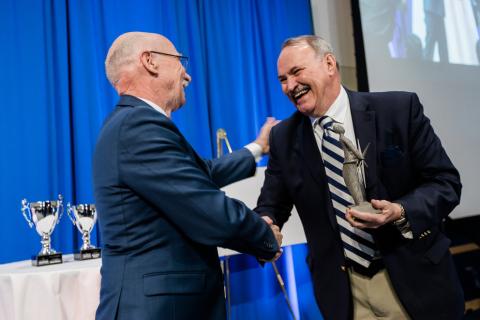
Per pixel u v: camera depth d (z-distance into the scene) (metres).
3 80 2.38
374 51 3.26
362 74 3.21
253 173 1.56
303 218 1.49
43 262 1.74
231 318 2.83
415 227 1.22
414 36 3.41
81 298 1.53
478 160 3.42
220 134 2.55
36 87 2.43
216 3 3.07
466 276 3.29
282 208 1.60
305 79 1.41
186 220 1.05
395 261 1.31
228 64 3.04
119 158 1.06
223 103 2.98
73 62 2.53
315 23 3.46
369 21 3.28
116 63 1.23
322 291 1.42
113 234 1.08
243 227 1.08
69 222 2.43
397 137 1.37
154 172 1.04
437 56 3.46
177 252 1.07
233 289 2.87
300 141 1.48
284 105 3.22
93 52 2.58
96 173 1.11
